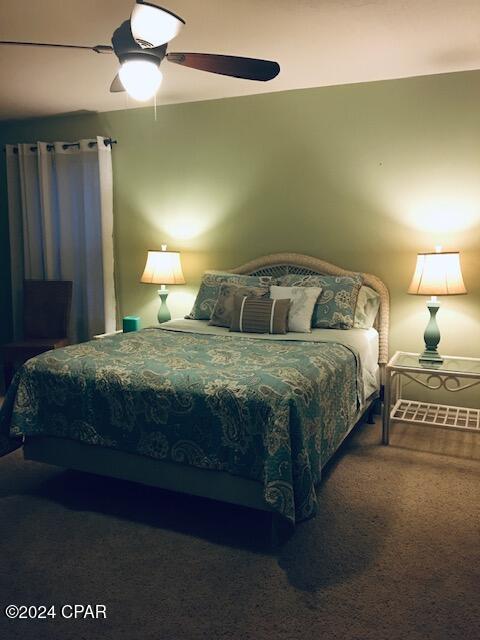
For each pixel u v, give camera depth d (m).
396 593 1.88
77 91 4.09
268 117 4.17
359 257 4.01
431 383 3.87
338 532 2.29
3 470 2.99
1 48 3.15
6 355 4.40
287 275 3.97
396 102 3.76
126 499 2.63
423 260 3.43
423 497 2.61
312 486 2.12
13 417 2.62
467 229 3.66
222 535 2.29
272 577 1.98
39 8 2.62
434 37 3.01
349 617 1.76
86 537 2.27
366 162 3.90
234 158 4.34
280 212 4.24
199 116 4.41
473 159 3.59
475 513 2.45
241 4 2.60
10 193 5.17
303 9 2.66
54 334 4.76
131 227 4.84
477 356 3.72
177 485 2.37
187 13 2.69
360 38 3.02
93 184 4.84
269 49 3.19
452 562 2.06
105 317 4.88
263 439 2.12
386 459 3.09
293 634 1.68
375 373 3.67
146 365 2.53
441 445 3.31
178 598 1.87
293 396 2.17
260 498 2.19
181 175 4.56
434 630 1.69
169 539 2.26
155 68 2.32
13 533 2.31
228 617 1.76
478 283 3.67
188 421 2.29
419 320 3.87
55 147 4.90
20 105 4.52
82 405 2.51
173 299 4.75
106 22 2.80
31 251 5.15
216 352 2.86
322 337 3.29
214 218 4.49
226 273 4.27
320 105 3.99
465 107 3.57
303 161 4.10
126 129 4.72
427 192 3.75
